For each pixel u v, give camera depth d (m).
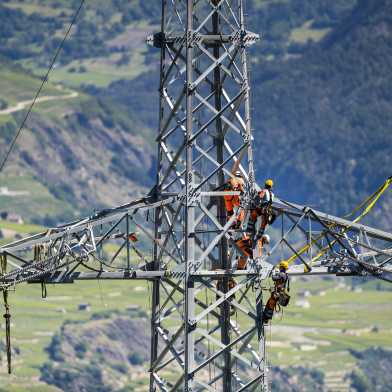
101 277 136.62
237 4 138.12
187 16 136.62
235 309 139.50
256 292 132.25
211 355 138.75
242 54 136.75
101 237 139.50
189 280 131.75
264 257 134.50
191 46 136.00
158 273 134.75
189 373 130.50
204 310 131.38
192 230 132.12
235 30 137.25
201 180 140.62
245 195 133.00
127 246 137.00
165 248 137.25
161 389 139.88
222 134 138.75
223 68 137.00
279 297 131.12
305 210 139.25
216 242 132.25
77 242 138.38
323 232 140.00
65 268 138.12
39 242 137.62
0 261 138.12
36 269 137.12
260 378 131.25
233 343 131.38
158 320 140.00
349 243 140.38
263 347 131.62
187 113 133.75
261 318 131.88
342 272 139.50
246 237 134.75
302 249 138.75
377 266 139.50
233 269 132.38
